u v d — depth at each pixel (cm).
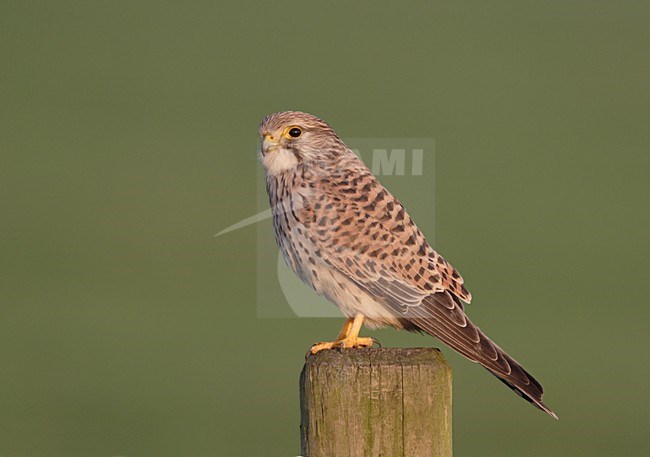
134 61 2434
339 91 2219
